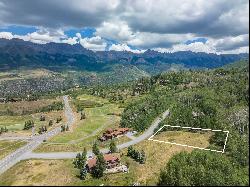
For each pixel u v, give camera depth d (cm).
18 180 17162
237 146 19762
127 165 19662
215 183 15900
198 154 18162
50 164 19738
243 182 16375
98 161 18512
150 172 18638
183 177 16125
